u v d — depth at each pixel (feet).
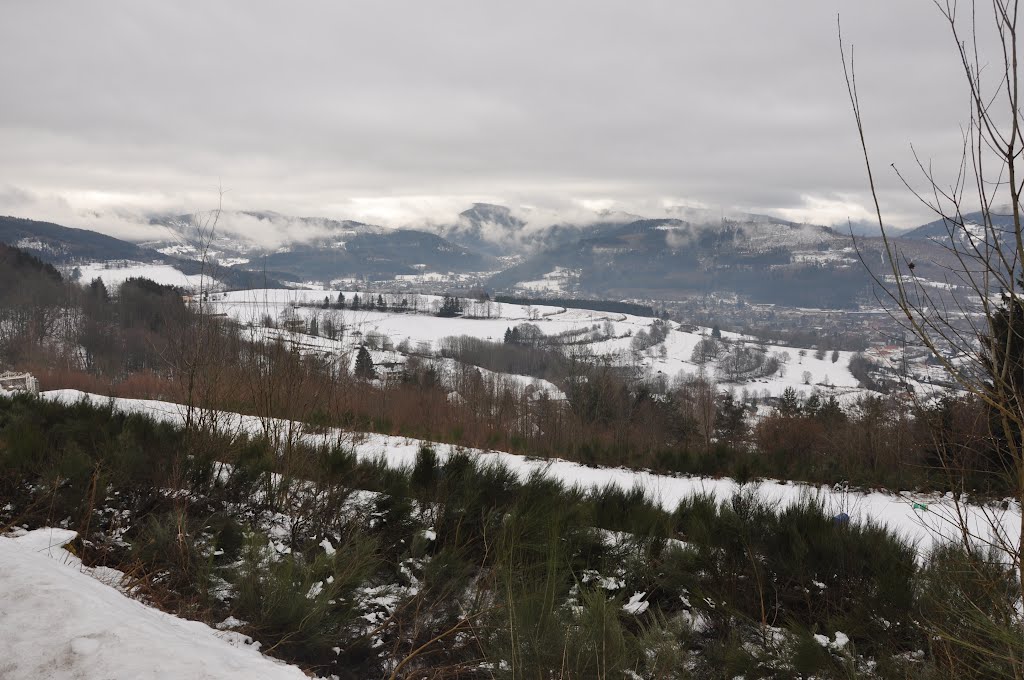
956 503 7.70
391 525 15.60
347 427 23.94
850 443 41.47
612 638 9.54
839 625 11.05
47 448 16.89
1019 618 7.83
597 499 18.67
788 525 14.21
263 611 10.38
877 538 13.60
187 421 19.80
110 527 14.03
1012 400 6.28
